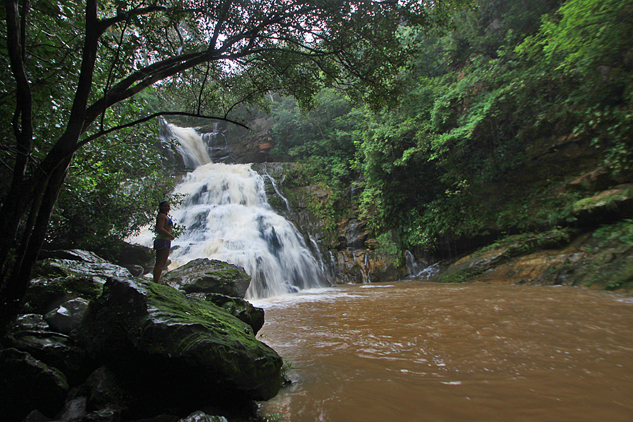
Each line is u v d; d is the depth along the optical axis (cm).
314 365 432
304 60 576
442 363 421
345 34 485
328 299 1062
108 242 945
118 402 285
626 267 883
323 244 1827
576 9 939
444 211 1534
